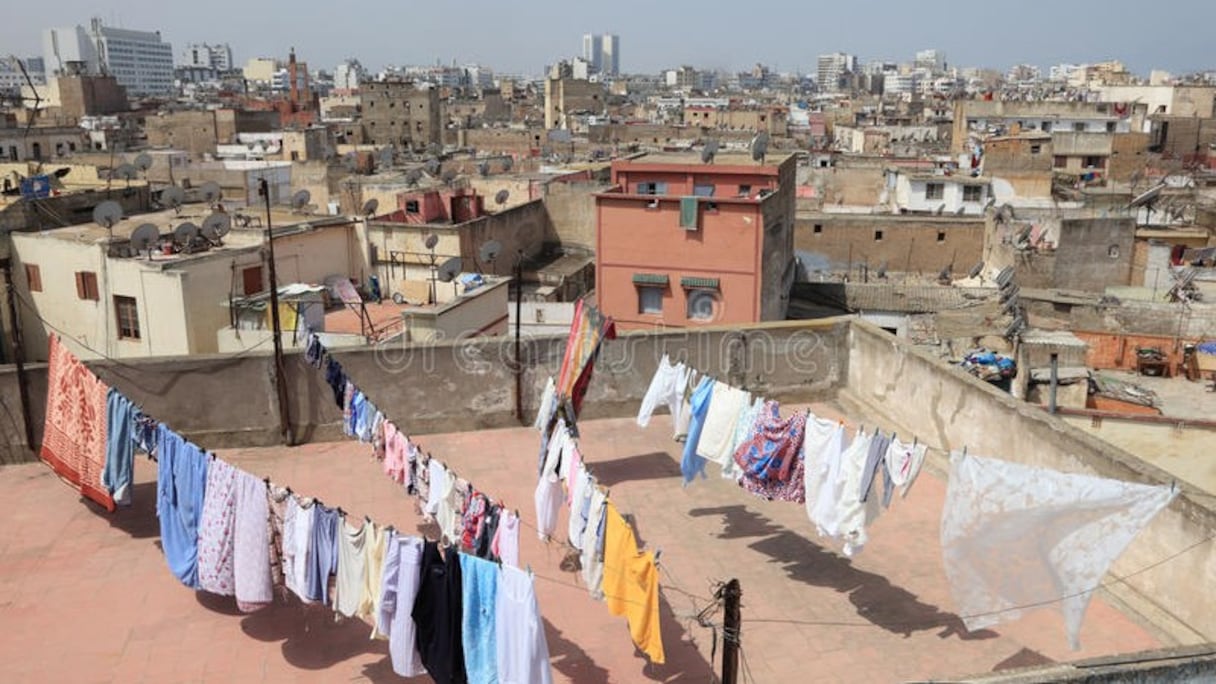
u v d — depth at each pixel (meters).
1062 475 7.66
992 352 29.27
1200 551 8.20
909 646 8.87
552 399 11.52
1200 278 38.31
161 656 8.77
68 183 46.22
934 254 48.16
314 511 8.35
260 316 28.22
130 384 12.55
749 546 10.70
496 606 7.53
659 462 12.84
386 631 8.02
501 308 31.27
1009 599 8.04
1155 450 19.19
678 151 50.25
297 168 60.75
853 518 9.14
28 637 8.99
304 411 13.18
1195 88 113.31
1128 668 6.84
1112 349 33.00
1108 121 81.56
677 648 8.87
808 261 49.00
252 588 8.80
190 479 9.27
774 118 114.12
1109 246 40.62
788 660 8.68
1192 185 60.25
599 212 35.09
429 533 10.73
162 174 57.00
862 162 65.81
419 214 40.44
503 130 101.62
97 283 29.67
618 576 8.16
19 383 12.22
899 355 13.08
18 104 102.06
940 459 12.10
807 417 9.44
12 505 11.44
